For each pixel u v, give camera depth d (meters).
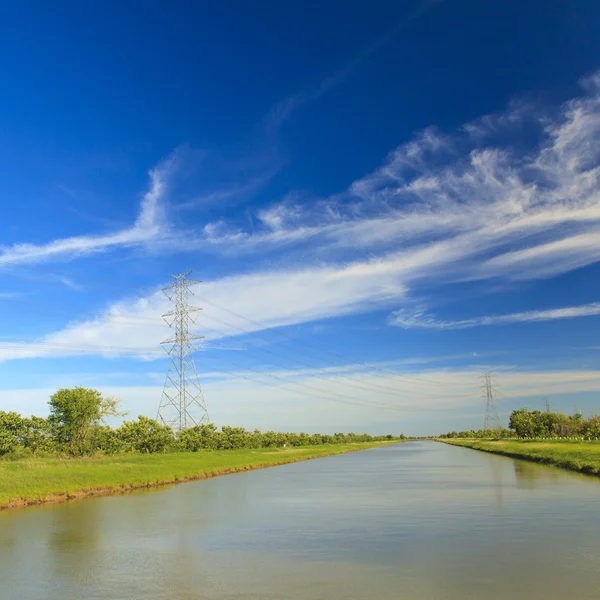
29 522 25.48
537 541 19.22
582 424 126.69
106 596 13.62
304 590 13.84
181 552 18.72
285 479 49.06
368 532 21.86
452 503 29.88
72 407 58.94
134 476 43.56
